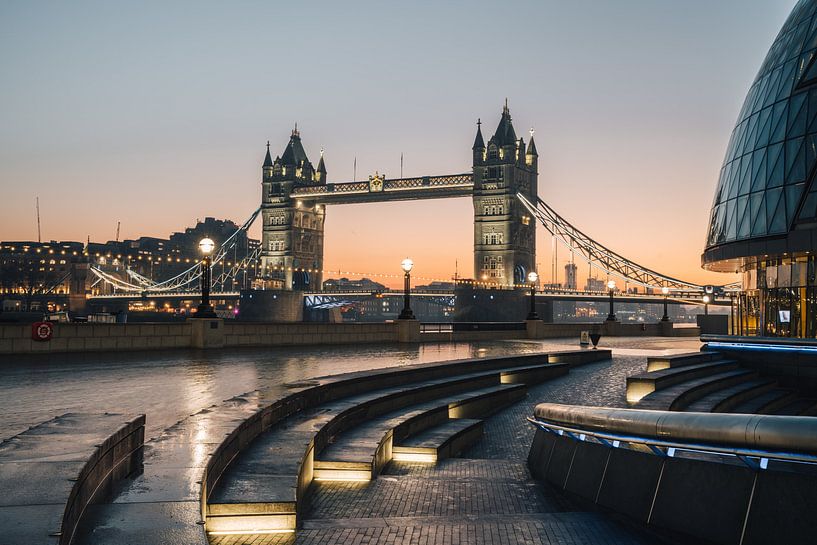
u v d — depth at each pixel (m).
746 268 50.53
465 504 10.88
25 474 6.64
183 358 25.50
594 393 25.22
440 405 18.80
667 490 8.70
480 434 18.56
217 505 8.46
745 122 46.91
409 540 8.45
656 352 39.50
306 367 23.17
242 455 10.72
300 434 12.26
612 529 9.03
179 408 14.01
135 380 18.59
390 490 11.62
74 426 8.69
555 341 47.72
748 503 7.68
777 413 25.25
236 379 19.17
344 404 15.74
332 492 11.45
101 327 26.97
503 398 23.12
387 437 14.53
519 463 14.60
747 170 44.72
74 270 176.12
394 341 41.12
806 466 7.55
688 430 8.30
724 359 30.91
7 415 12.87
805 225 39.97
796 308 42.12
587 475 10.54
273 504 8.56
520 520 9.38
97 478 7.50
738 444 7.68
